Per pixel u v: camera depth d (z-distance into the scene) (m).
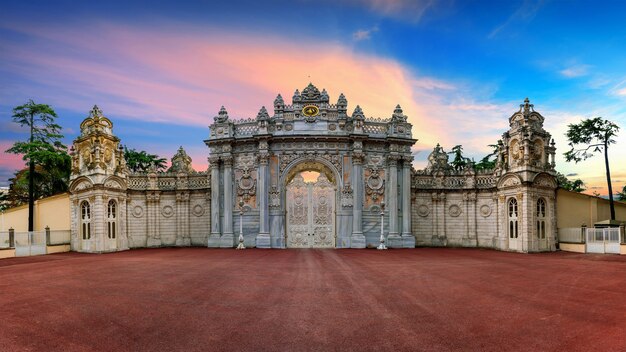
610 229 36.50
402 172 46.25
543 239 40.84
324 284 20.19
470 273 23.92
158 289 18.69
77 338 11.64
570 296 17.06
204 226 48.06
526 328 12.55
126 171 46.47
